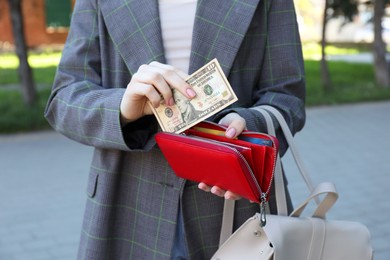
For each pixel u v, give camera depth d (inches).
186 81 54.0
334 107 394.3
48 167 252.5
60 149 283.4
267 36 64.2
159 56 61.1
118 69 64.1
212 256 64.2
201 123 56.4
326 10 438.6
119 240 66.2
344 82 476.1
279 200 61.7
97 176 65.4
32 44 722.2
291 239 58.4
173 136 53.7
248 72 64.3
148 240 64.3
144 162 63.8
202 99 53.7
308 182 62.4
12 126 321.4
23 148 286.2
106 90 60.7
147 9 62.3
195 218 63.5
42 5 721.0
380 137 304.8
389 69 473.7
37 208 202.7
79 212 199.6
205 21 61.2
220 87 53.2
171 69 54.4
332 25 922.7
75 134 62.6
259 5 63.2
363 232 61.5
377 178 232.5
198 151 51.8
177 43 62.5
